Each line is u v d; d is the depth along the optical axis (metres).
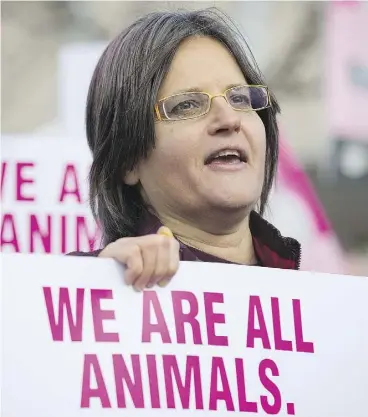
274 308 4.07
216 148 4.10
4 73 9.16
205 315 3.96
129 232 4.41
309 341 4.08
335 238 8.44
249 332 4.00
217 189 4.09
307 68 9.70
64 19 9.45
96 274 3.89
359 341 4.14
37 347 3.79
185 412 3.84
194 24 4.35
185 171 4.14
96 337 3.83
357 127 9.66
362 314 4.16
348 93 9.67
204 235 4.29
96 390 3.78
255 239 4.43
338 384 4.07
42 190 6.56
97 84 4.44
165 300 3.93
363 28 9.63
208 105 4.17
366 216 9.70
